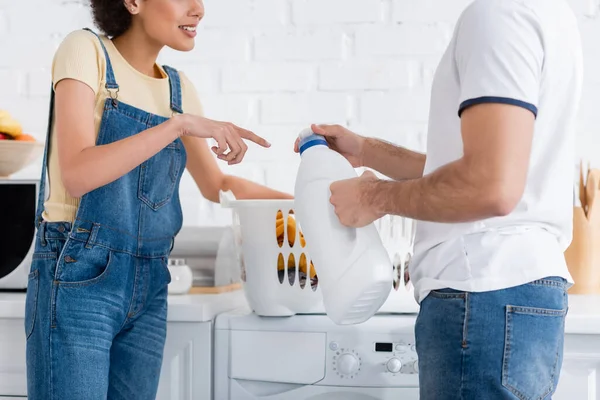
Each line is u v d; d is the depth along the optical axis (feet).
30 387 4.23
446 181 3.13
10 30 7.04
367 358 4.85
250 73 6.84
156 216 4.64
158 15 4.50
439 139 3.50
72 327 4.16
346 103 6.73
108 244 4.34
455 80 3.43
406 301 4.98
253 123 6.84
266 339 4.95
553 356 3.31
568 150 3.41
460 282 3.30
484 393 3.21
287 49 6.81
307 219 3.81
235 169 6.83
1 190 5.53
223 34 6.88
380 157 4.64
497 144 3.01
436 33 6.64
